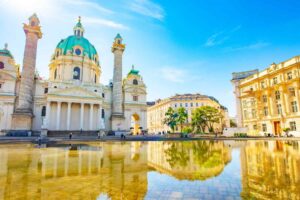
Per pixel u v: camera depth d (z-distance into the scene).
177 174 9.20
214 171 9.70
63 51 61.44
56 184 7.60
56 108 53.38
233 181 7.79
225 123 105.81
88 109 57.28
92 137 45.28
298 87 39.94
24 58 47.38
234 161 12.32
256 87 52.22
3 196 6.24
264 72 49.78
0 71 49.72
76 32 68.50
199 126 67.44
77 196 6.28
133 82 66.94
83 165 11.59
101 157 14.96
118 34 63.28
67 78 59.19
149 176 8.88
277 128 45.41
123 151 19.28
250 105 54.00
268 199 5.75
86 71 62.38
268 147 20.94
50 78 63.28
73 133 50.50
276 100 46.16
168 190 6.82
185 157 14.73
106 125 60.19
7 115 48.69
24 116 45.16
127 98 64.56
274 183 7.36
